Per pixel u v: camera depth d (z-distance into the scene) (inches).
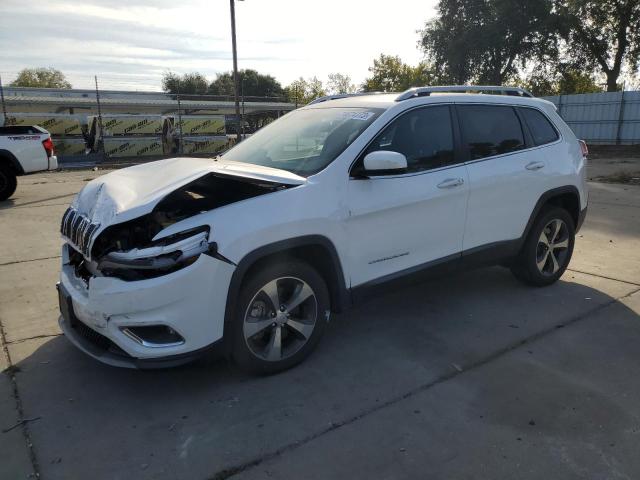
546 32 1283.2
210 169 130.1
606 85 1413.6
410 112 158.9
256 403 125.6
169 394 130.5
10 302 194.7
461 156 167.6
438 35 1402.6
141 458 106.8
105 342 125.7
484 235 174.6
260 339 135.9
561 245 201.5
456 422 116.8
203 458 106.5
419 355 148.3
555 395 127.0
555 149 194.4
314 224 133.4
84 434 115.0
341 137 151.3
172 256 115.9
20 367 145.0
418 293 196.9
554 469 101.5
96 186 141.5
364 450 108.0
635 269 221.3
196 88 2758.4
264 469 103.0
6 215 366.9
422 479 99.5
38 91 1302.9
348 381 134.8
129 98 1389.0
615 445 108.2
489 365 142.0
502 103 184.4
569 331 162.2
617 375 136.0
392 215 149.4
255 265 131.3
